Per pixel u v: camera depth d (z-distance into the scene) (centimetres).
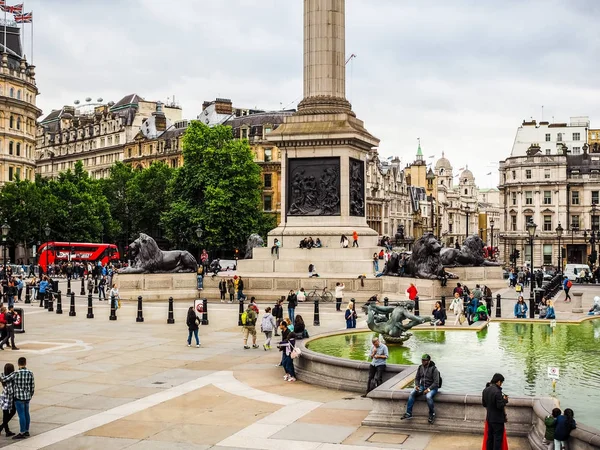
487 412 1692
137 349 3275
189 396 2347
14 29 13550
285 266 5944
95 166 17838
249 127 13512
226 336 3694
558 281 7181
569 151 15988
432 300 4859
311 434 1903
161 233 13825
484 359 2702
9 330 3247
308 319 4366
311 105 6153
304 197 6109
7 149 12619
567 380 2344
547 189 14825
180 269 6044
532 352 2853
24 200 10850
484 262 6575
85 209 11619
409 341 3114
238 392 2402
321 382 2489
